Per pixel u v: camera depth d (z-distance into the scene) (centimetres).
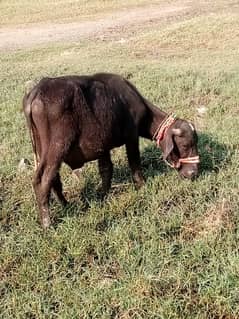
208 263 234
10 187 323
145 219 269
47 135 261
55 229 267
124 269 233
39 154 271
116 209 282
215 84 520
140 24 1064
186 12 1154
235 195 287
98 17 1202
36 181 267
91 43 894
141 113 296
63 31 1069
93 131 271
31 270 234
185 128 296
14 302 214
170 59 699
